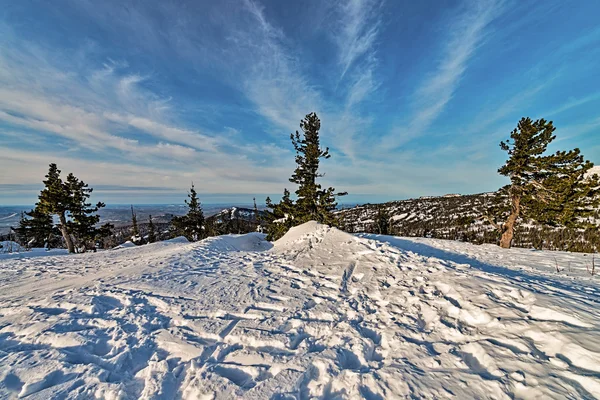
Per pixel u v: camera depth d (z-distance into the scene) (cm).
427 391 240
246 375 288
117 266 847
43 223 2308
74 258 1094
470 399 227
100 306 481
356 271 657
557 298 371
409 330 358
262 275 680
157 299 511
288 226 2195
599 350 250
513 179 1664
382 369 274
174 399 258
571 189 1434
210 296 526
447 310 399
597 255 1087
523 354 271
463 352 298
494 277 495
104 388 265
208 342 355
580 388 219
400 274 597
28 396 256
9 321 423
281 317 420
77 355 329
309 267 729
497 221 1822
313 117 2094
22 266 913
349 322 392
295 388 259
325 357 301
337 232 1108
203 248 1144
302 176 2089
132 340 362
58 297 524
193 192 3500
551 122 1524
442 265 629
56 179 2361
